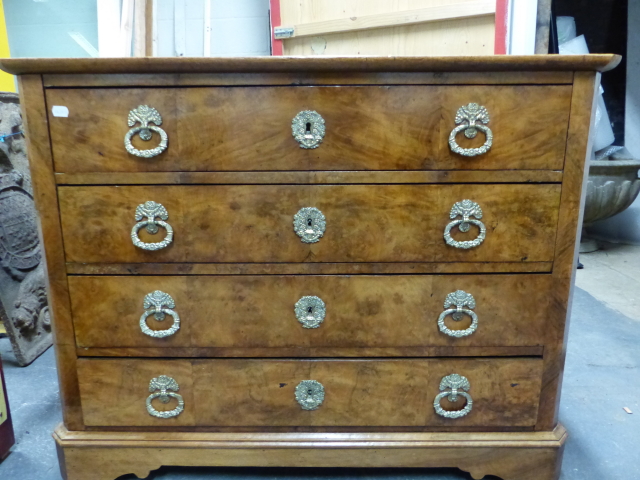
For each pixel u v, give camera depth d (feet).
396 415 3.18
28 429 3.87
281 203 2.83
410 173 2.77
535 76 2.64
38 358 5.06
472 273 2.94
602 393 4.37
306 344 3.06
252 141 2.73
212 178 2.79
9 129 4.87
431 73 2.63
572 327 5.74
